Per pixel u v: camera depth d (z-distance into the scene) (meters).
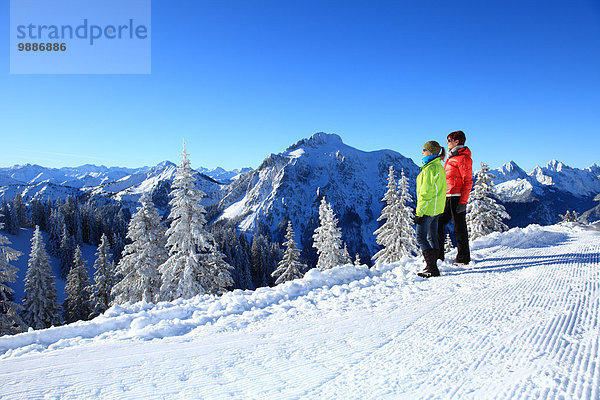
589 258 5.81
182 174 18.19
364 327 3.20
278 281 29.91
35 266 33.09
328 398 2.00
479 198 22.38
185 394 2.11
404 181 25.30
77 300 40.38
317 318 3.55
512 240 8.91
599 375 2.04
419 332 2.99
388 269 6.39
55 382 2.29
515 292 4.04
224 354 2.68
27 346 3.07
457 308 3.61
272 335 3.09
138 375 2.37
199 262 18.39
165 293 17.94
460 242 6.23
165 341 3.03
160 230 22.78
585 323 2.93
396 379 2.18
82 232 81.06
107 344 2.99
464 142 6.34
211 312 4.10
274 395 2.06
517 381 2.05
